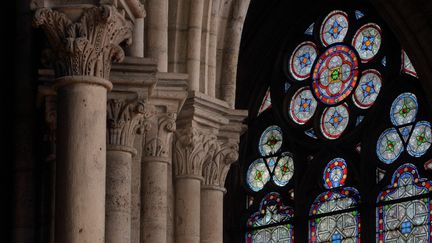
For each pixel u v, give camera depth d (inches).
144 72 490.0
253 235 948.0
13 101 517.0
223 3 621.9
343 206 906.7
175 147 584.4
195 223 584.7
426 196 867.4
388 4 829.2
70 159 442.6
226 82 621.0
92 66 451.2
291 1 961.5
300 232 921.5
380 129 908.6
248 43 965.2
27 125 513.7
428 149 879.1
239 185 965.2
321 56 957.2
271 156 959.6
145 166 546.0
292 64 971.3
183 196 583.8
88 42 449.4
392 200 884.0
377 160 901.8
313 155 938.7
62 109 449.4
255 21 958.4
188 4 594.2
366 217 891.4
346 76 937.5
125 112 488.1
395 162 892.0
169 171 581.3
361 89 925.8
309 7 968.9
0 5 525.0
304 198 929.5
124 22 462.3
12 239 502.3
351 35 943.0
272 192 949.2
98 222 440.1
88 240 436.1
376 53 925.8
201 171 591.8
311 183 932.0
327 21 960.9
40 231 502.0
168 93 544.1
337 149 923.4
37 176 508.4
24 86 517.3
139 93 489.4
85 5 450.3
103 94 454.0
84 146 444.1
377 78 920.9
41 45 518.0
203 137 591.2
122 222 481.7
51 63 463.8
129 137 491.2
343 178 914.7
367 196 896.3
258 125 974.4
